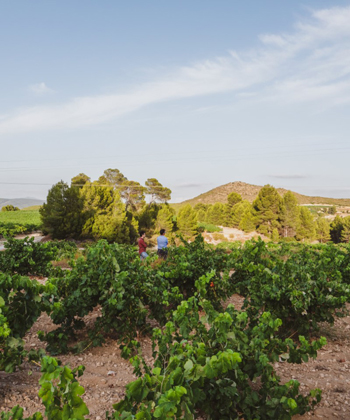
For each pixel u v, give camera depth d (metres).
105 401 3.58
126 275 5.32
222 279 6.69
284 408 2.98
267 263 6.68
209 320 3.41
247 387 3.17
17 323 3.92
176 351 2.97
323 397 3.81
